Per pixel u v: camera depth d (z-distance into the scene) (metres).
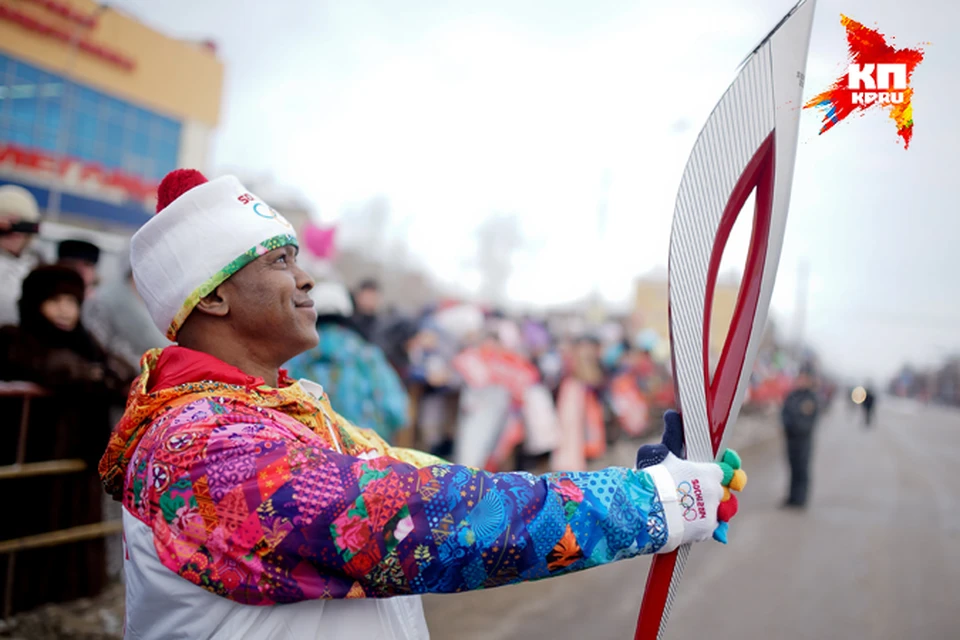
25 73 7.42
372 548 0.88
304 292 1.14
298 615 0.94
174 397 0.99
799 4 1.17
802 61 1.17
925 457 12.28
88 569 2.92
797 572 4.35
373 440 1.30
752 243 1.16
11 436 2.65
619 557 0.96
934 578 4.34
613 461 7.60
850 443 14.39
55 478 2.79
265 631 0.92
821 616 3.56
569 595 3.71
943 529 5.83
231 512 0.88
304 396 1.11
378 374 3.89
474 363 6.04
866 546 5.09
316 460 0.91
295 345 1.11
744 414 15.59
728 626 3.37
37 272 2.79
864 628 3.43
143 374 1.05
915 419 27.59
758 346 1.12
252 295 1.07
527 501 0.92
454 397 6.27
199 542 0.89
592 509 0.94
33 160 7.26
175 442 0.92
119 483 1.08
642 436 9.36
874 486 8.34
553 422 6.41
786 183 1.16
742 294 1.16
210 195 1.07
